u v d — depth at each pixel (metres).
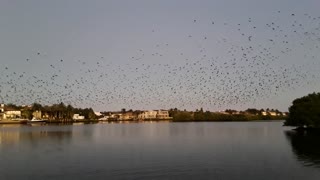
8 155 78.94
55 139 130.38
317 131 155.88
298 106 152.88
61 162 66.81
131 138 132.75
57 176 53.84
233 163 63.12
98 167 60.38
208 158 69.94
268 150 83.00
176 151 83.12
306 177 50.47
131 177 52.31
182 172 55.34
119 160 68.38
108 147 95.62
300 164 60.91
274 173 53.47
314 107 146.12
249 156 72.38
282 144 98.50
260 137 130.25
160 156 73.94
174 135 150.75
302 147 89.19
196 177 51.78
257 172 54.44
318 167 57.72
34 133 177.25
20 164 65.12
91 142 114.31
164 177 52.09
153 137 137.75
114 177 52.50
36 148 94.88
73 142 114.94
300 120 151.25
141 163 64.12
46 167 61.25
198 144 102.19
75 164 63.97
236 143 104.06
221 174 53.50
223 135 146.75
